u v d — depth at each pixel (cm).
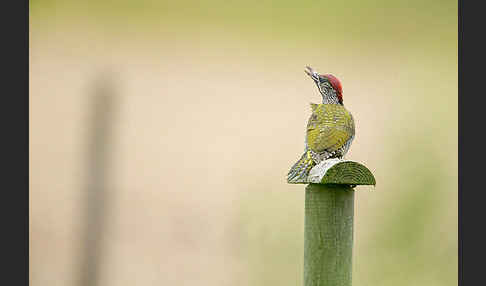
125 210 1402
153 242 1380
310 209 740
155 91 1476
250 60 1502
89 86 1480
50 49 1484
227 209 1373
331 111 829
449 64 1488
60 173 1424
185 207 1396
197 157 1430
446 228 1341
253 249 1326
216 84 1487
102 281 1377
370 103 1470
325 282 733
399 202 1360
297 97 1480
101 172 1423
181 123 1460
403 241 1328
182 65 1503
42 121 1449
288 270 1306
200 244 1352
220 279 1326
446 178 1380
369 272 1305
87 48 1495
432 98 1459
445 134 1416
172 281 1356
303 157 805
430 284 1302
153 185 1420
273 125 1457
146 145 1440
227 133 1444
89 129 1452
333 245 732
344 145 815
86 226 1410
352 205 741
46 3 1494
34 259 1377
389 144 1416
